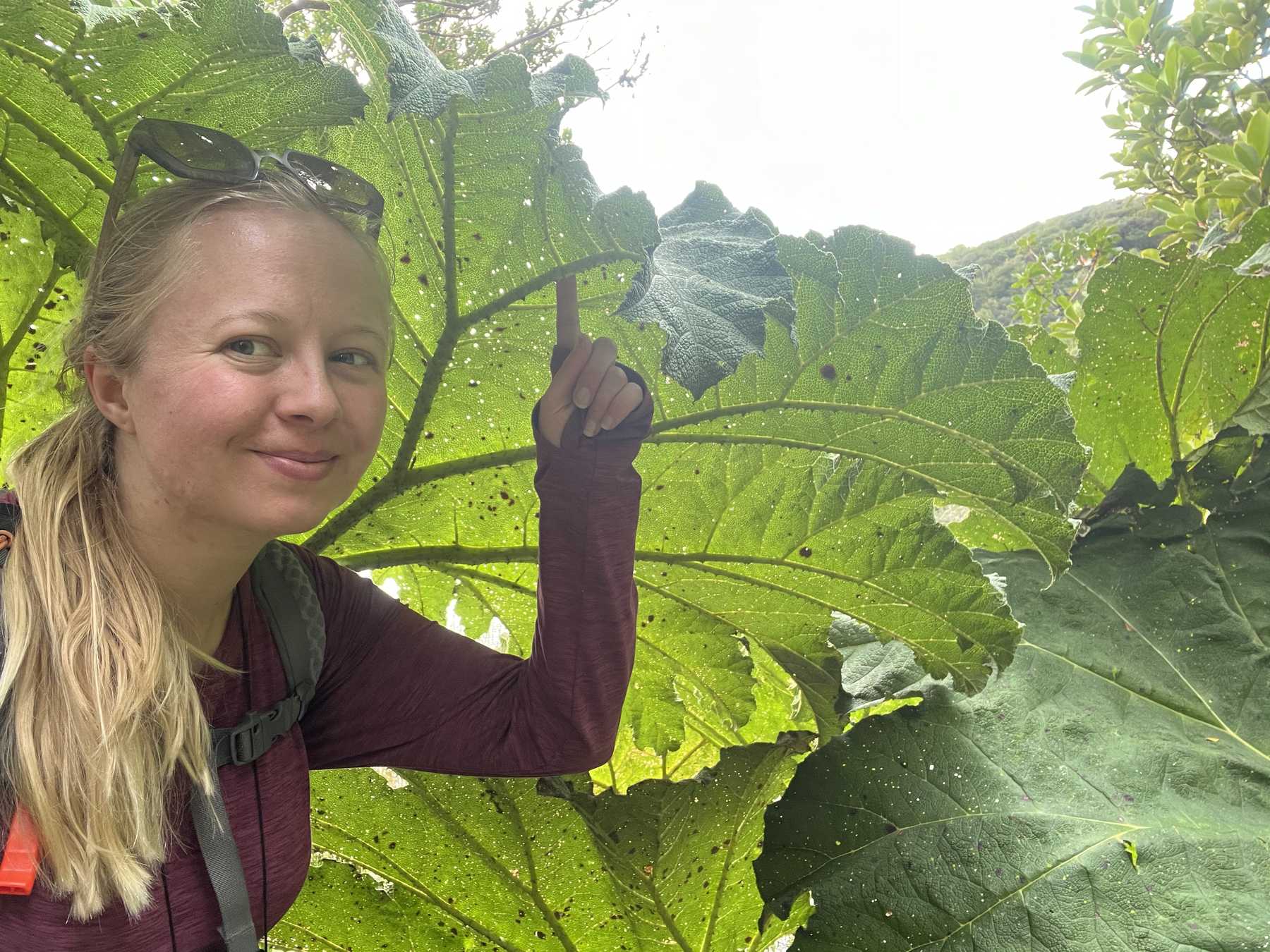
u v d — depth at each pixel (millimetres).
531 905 1123
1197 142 1648
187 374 515
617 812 1017
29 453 561
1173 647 1083
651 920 1126
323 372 533
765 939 1164
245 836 619
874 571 973
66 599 527
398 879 1124
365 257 569
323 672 714
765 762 1028
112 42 607
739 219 785
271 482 532
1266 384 1214
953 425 864
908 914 907
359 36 665
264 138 680
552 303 776
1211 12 1573
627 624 752
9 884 505
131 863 535
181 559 573
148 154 537
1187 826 914
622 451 706
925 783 974
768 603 1034
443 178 714
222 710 621
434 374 838
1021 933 870
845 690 1100
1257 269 1164
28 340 804
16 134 671
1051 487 874
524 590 1038
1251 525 1146
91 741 520
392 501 932
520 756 752
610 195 681
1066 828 923
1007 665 999
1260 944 813
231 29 605
